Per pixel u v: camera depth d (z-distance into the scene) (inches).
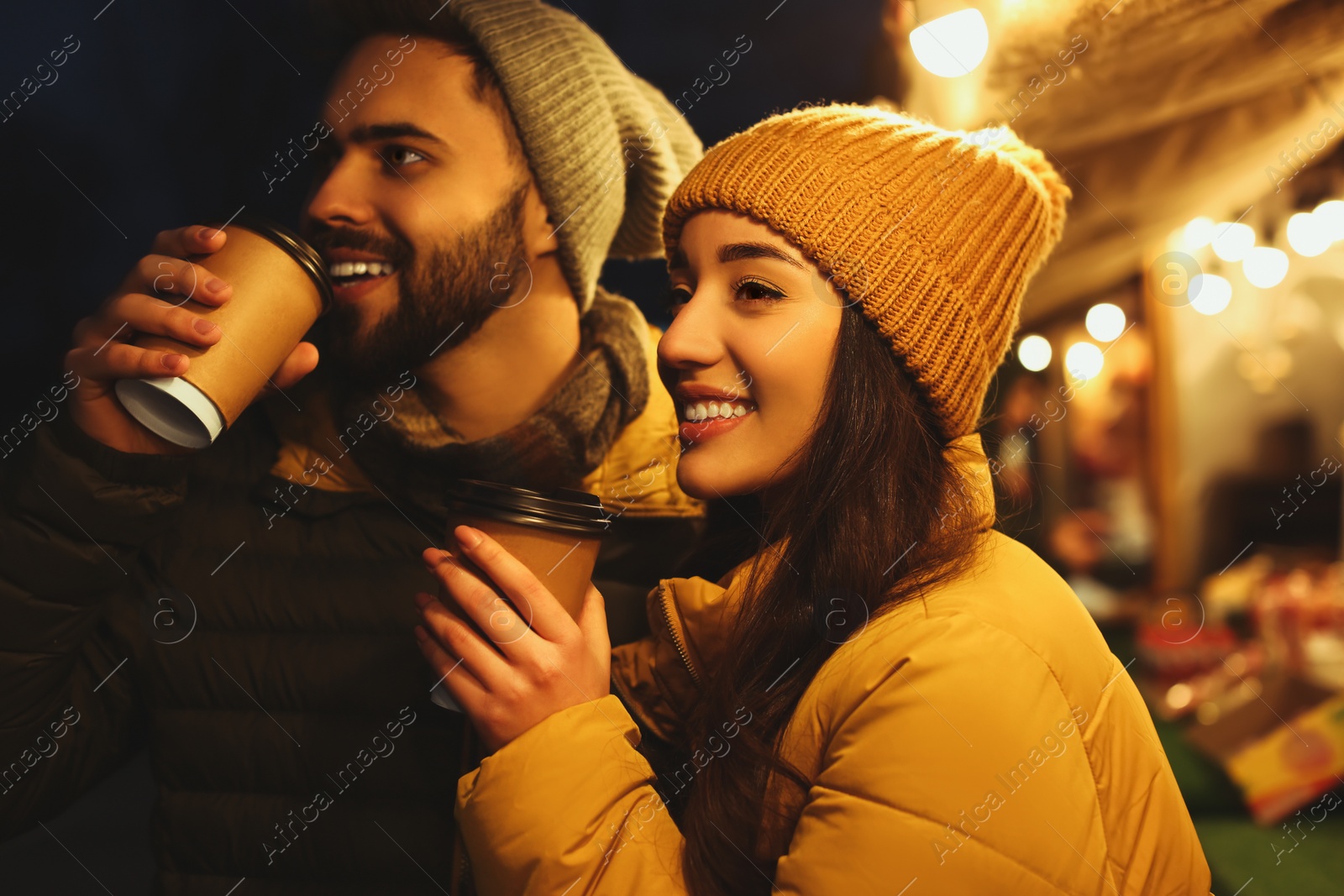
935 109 88.2
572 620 29.8
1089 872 25.0
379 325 41.0
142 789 105.1
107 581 34.9
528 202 42.6
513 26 41.3
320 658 41.4
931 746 24.8
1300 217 120.6
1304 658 117.0
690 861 28.4
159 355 29.0
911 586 30.1
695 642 35.4
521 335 43.5
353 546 43.0
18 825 39.8
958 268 33.8
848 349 32.1
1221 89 86.0
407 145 40.6
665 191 49.6
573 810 27.4
